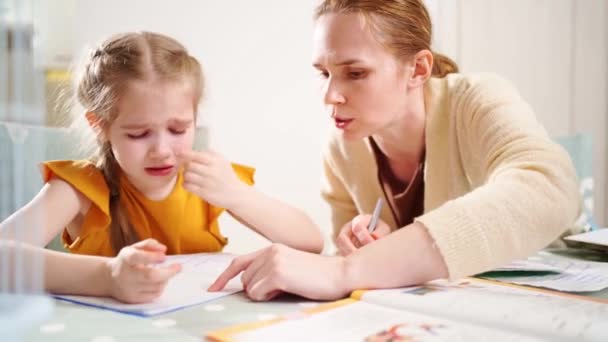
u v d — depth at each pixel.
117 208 0.85
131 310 0.47
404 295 0.49
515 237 0.56
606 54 1.77
